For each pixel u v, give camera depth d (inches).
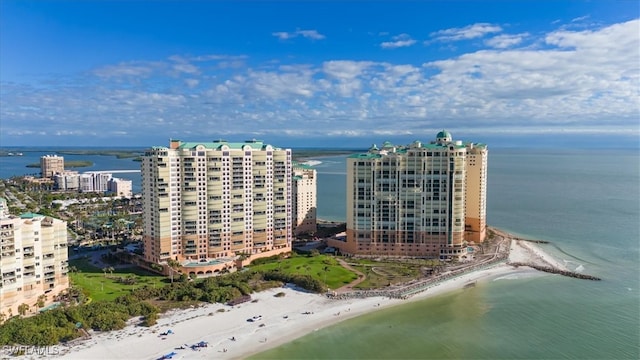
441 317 7052.2
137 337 6230.3
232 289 7854.3
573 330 6486.2
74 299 7327.8
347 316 7101.4
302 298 7795.3
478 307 7426.2
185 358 5757.9
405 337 6387.8
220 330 6535.4
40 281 7091.5
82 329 6314.0
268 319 6948.8
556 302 7573.8
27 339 5841.5
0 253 6510.8
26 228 6865.2
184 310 7199.8
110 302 7111.2
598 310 7190.0
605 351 5856.3
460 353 5895.7
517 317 6993.1
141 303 7126.0
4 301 6574.8
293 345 6166.3
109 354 5743.1
